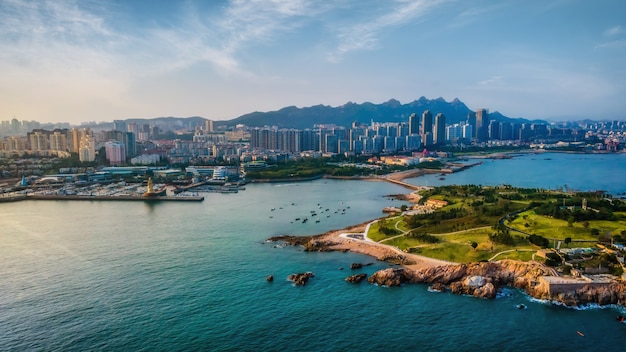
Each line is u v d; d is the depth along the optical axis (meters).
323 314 155.50
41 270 198.00
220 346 134.12
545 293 166.38
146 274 193.50
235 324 147.75
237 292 174.12
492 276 181.50
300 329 144.75
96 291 173.88
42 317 152.12
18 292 172.88
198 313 155.50
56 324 147.25
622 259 179.50
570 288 165.38
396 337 140.12
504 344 136.12
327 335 141.12
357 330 144.38
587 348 133.88
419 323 149.12
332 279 189.12
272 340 137.75
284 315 154.50
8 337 139.12
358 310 158.75
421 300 167.38
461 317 153.25
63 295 170.00
